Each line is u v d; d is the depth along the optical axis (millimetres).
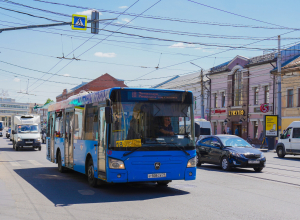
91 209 7492
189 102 9664
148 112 9172
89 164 10672
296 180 12266
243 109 42312
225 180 12156
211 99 48812
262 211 7312
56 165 17141
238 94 43750
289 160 22109
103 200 8492
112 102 9000
